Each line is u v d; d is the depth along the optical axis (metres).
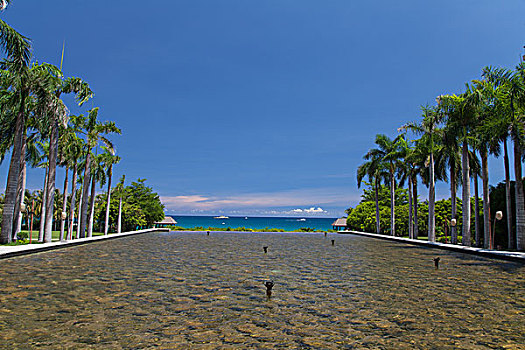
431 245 27.97
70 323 6.95
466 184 26.48
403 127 32.88
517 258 18.22
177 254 19.84
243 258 18.48
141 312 7.77
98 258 17.36
